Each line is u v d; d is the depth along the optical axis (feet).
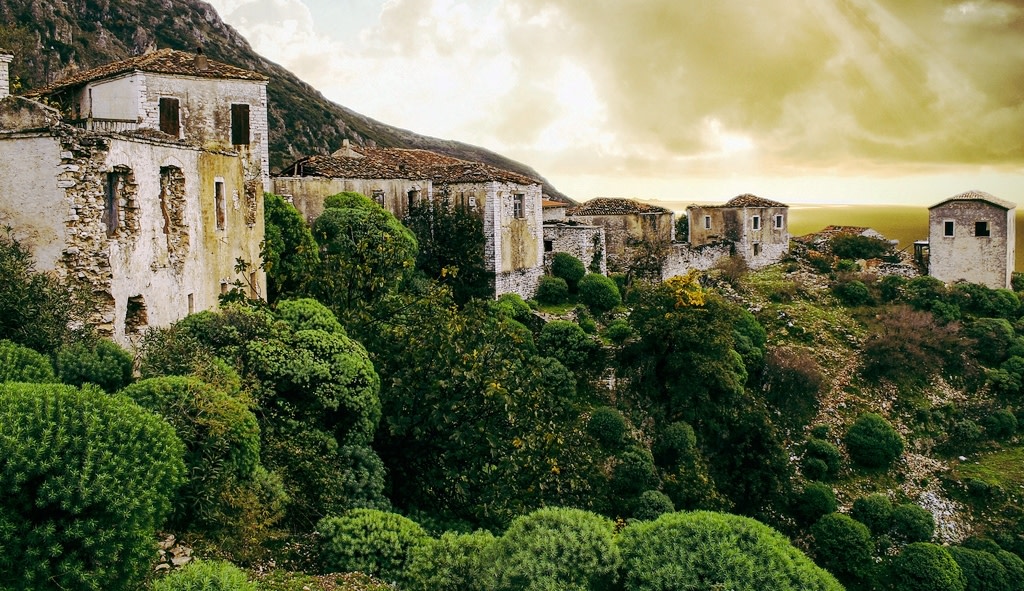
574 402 125.08
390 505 63.36
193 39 355.36
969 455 145.48
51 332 50.78
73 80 111.75
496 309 107.24
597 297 160.25
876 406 153.07
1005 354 171.94
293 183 131.85
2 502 32.04
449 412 70.03
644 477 111.55
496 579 41.83
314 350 65.00
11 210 57.72
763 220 230.48
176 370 52.42
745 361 148.87
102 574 32.58
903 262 227.81
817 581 38.52
